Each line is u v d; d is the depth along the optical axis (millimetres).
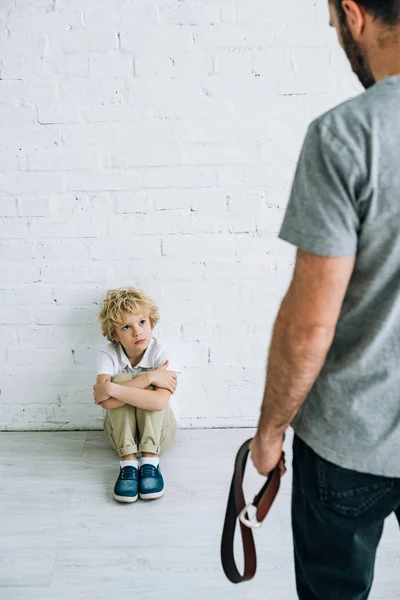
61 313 2525
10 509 2193
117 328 2377
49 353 2572
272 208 2414
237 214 2418
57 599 1812
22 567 1931
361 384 1017
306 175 930
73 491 2289
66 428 2672
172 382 2371
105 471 2406
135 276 2486
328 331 961
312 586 1251
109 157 2367
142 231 2438
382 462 1045
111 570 1917
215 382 2602
